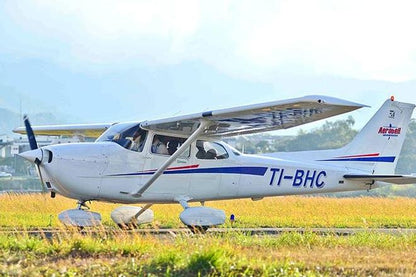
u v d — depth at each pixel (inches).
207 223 957.2
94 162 949.2
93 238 763.4
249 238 804.0
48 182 950.4
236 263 621.9
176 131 989.8
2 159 5137.8
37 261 650.2
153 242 726.5
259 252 697.6
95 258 667.4
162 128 980.6
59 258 666.2
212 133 1007.0
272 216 1242.0
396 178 1127.0
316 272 619.2
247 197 1069.1
